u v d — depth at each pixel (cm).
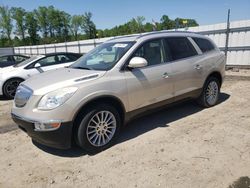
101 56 441
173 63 458
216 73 551
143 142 402
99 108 366
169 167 324
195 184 287
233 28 1070
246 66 1059
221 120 475
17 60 1214
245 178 293
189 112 532
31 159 372
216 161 331
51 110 334
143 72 414
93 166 341
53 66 836
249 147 362
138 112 420
